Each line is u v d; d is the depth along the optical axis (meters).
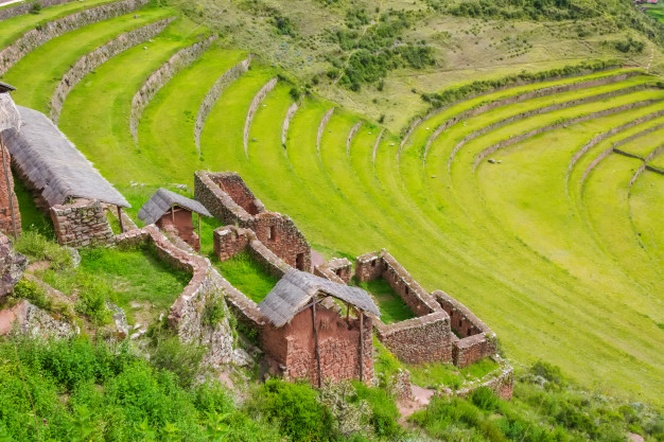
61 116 44.69
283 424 16.89
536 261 50.34
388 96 78.62
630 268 54.91
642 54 104.25
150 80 54.00
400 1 96.50
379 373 22.08
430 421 21.20
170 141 46.75
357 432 17.61
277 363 19.33
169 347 15.72
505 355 34.41
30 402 12.29
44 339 14.27
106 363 14.54
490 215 58.62
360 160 60.28
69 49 52.69
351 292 20.06
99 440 12.08
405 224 48.72
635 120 88.19
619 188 70.75
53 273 16.45
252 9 79.12
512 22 100.38
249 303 20.38
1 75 46.06
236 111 56.41
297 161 53.88
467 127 77.56
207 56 65.81
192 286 17.59
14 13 54.38
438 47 90.44
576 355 37.59
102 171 37.62
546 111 86.69
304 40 79.94
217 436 13.38
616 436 27.38
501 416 24.88
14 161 23.56
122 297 17.72
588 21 105.94
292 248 28.95
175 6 70.75
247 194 32.09
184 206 25.41
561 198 64.62
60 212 18.72
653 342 41.44
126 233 20.08
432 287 40.22
